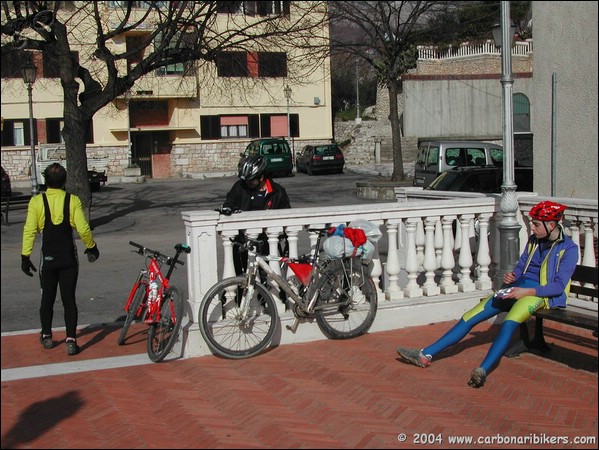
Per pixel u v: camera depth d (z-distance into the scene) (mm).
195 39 18953
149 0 18172
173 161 42812
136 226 20344
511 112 7234
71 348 6988
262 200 7277
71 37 24453
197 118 42812
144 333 7922
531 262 6246
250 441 4758
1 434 4906
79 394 5711
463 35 29516
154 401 5523
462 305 7664
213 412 5277
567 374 6035
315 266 6816
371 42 27188
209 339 6406
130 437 4844
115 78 18500
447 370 6152
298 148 44594
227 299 6711
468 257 7816
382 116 47250
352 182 32781
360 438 4797
